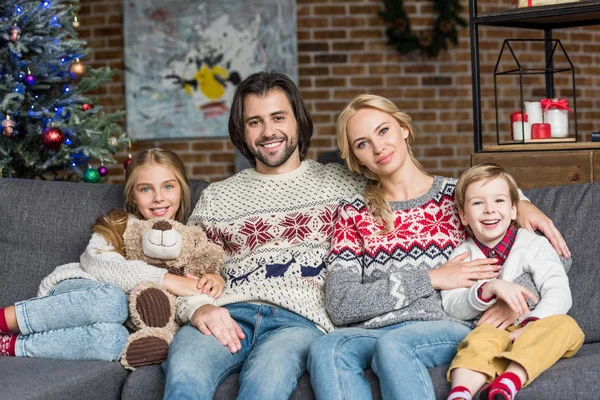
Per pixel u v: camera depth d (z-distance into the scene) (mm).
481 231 1979
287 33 5500
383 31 5520
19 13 3080
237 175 2303
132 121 5605
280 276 2074
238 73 5543
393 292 1937
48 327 2004
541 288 1880
